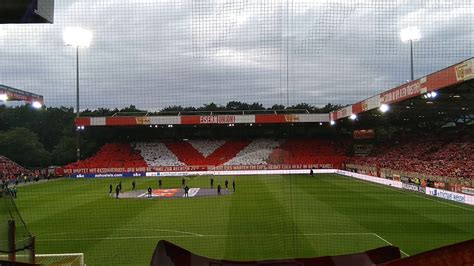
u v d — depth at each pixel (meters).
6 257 6.91
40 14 4.02
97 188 40.41
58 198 33.09
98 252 15.82
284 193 33.09
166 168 57.50
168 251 3.58
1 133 67.56
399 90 30.03
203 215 23.59
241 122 54.91
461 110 40.62
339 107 56.47
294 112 62.81
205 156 63.62
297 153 62.66
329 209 24.58
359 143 61.12
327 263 3.66
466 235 17.28
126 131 68.12
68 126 74.31
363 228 18.97
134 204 28.81
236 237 17.70
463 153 37.75
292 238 17.28
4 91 39.91
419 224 19.62
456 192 27.19
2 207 8.02
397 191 33.41
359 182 41.66
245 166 57.94
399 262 3.26
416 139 52.25
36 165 65.62
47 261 11.72
